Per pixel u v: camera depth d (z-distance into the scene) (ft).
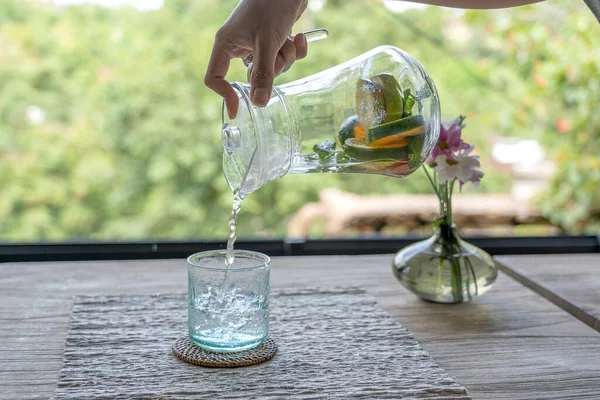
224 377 2.92
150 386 2.85
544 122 9.51
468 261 3.61
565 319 3.50
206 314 3.08
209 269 3.06
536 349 3.20
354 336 3.26
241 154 3.14
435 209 10.30
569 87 8.95
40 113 11.40
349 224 10.52
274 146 3.03
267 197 11.28
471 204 9.45
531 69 9.43
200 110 11.44
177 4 11.35
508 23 9.31
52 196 11.48
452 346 3.22
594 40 8.61
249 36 3.06
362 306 3.59
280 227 11.29
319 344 3.19
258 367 3.00
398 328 3.34
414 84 3.07
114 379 2.89
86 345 3.15
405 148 3.08
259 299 3.09
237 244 4.78
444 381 2.89
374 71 3.07
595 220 9.17
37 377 2.93
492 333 3.34
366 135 3.03
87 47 11.41
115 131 11.45
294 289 3.80
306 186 11.23
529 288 3.95
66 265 4.16
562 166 9.11
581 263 4.25
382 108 3.01
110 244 4.66
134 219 11.57
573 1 8.96
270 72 3.01
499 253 4.85
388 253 4.87
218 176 11.48
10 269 4.07
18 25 11.30
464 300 3.65
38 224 11.46
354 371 2.97
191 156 11.44
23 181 11.41
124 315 3.45
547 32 9.13
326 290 3.79
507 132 9.77
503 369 3.03
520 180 9.78
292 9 3.10
